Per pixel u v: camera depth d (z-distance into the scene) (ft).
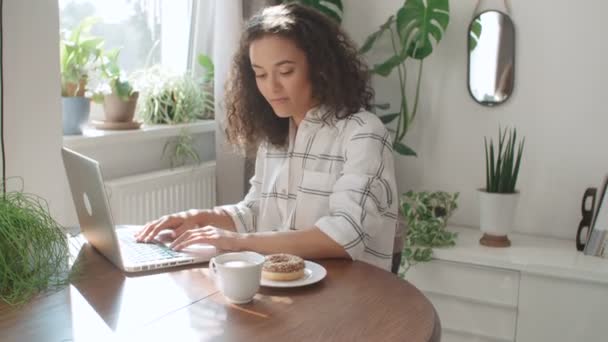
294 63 5.00
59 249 3.96
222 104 8.71
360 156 4.84
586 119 8.66
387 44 9.75
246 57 5.63
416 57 8.96
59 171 6.33
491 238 8.46
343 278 4.05
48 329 3.16
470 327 8.20
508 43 8.91
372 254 5.07
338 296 3.72
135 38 9.10
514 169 8.57
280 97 5.13
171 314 3.38
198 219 5.33
